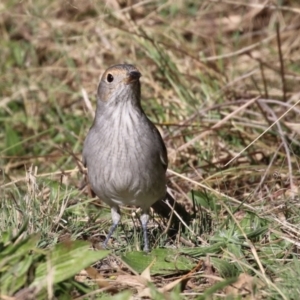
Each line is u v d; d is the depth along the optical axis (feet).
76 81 49.65
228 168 40.06
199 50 52.85
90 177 32.76
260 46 53.26
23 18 55.01
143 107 45.73
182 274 28.68
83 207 36.32
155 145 31.86
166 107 45.39
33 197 33.17
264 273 26.61
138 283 26.76
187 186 39.40
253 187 38.04
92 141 32.14
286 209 32.99
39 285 23.93
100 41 51.70
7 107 49.44
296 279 26.03
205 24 56.03
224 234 30.42
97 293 25.96
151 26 53.16
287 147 37.78
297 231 30.45
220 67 48.24
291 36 53.83
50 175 39.73
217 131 42.37
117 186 31.89
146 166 31.63
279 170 37.50
